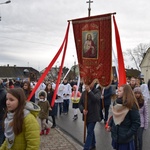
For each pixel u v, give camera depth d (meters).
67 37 7.20
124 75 5.90
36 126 3.10
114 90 10.92
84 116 6.80
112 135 4.75
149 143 7.91
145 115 6.43
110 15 6.45
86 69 7.00
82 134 9.11
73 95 12.45
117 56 6.08
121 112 4.51
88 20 6.88
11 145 3.12
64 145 7.39
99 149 7.26
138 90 6.38
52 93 10.04
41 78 6.33
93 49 6.84
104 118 11.30
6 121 3.19
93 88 6.85
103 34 6.63
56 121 11.81
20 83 15.98
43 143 7.59
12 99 3.11
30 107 3.16
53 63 6.57
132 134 4.49
